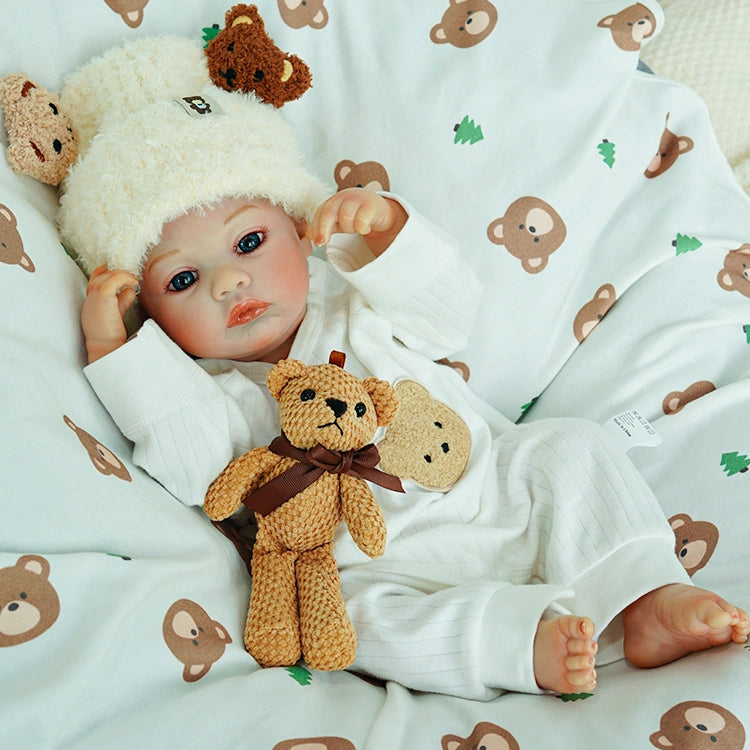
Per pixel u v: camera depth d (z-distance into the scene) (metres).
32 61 1.20
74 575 0.83
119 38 1.28
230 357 1.19
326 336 1.27
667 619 0.99
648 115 1.45
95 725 0.79
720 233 1.43
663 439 1.29
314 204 1.26
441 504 1.18
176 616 0.89
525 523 1.19
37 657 0.78
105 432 1.06
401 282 1.25
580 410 1.37
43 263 1.06
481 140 1.38
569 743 0.86
